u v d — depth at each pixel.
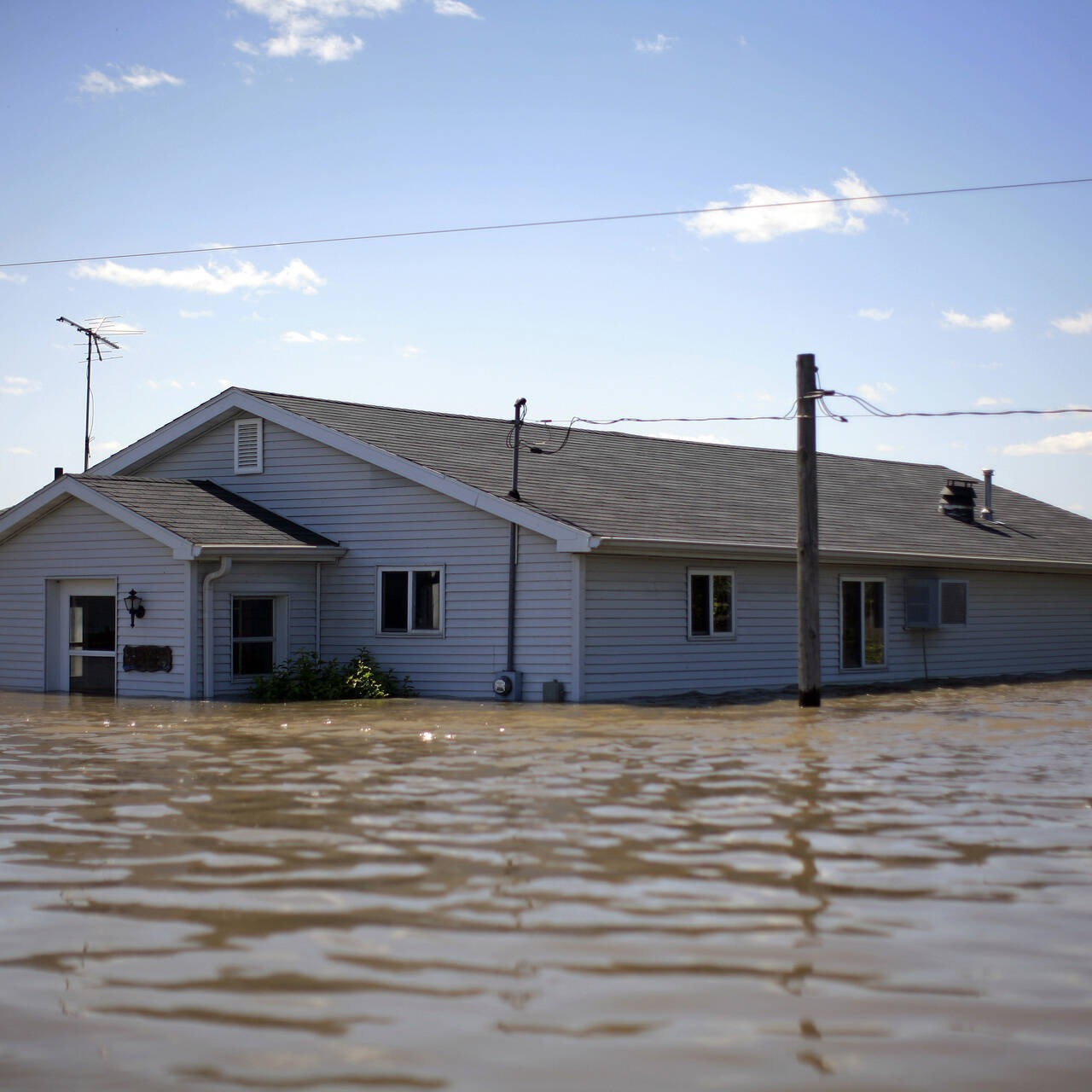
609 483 24.88
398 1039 5.26
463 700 21.41
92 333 36.38
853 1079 4.87
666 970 6.11
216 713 18.69
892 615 26.91
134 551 22.33
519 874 8.00
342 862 8.34
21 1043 5.24
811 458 19.81
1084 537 34.53
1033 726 16.72
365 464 23.38
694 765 12.81
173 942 6.59
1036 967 6.15
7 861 8.39
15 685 23.94
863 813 10.05
